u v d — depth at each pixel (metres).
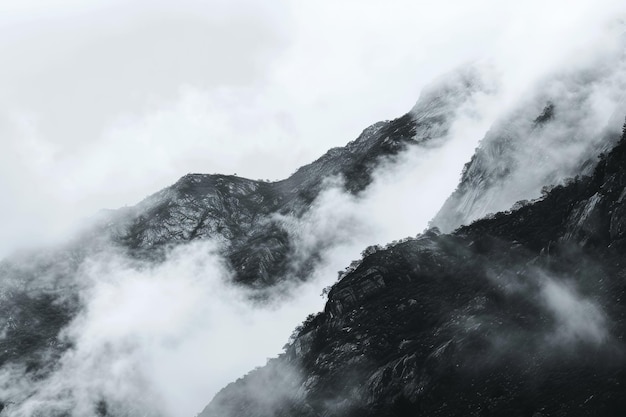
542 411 56.72
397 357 75.25
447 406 64.50
